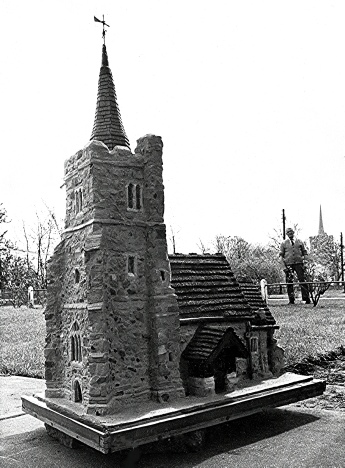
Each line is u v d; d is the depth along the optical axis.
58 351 12.74
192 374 12.23
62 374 12.59
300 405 14.92
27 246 53.06
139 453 10.95
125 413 10.65
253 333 14.10
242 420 13.41
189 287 13.48
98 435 9.73
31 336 27.83
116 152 12.05
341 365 20.02
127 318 11.64
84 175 12.16
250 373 13.73
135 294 11.91
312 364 19.92
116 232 11.77
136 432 9.91
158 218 12.39
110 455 11.34
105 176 11.80
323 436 11.98
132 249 12.02
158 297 11.96
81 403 11.67
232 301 13.87
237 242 62.31
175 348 12.02
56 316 12.87
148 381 11.75
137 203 12.34
